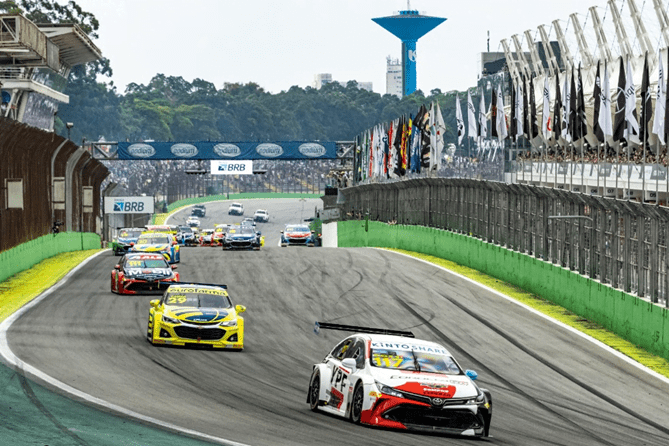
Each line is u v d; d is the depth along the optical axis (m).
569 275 86.69
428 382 36.28
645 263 70.44
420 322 76.25
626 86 88.75
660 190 93.19
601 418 45.62
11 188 94.12
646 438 41.00
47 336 59.03
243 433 32.81
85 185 171.88
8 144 95.94
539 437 38.22
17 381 41.03
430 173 148.25
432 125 147.12
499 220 111.06
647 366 62.78
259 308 80.31
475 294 94.31
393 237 162.25
